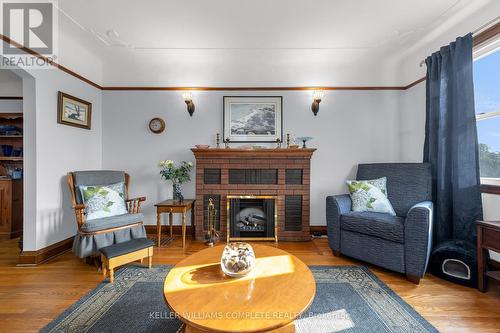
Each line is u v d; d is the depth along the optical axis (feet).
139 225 8.54
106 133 11.24
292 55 10.31
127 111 11.25
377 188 8.82
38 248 7.92
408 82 10.61
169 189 11.27
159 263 7.91
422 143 9.88
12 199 10.62
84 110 10.01
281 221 10.22
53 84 8.50
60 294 6.07
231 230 10.17
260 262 5.03
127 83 11.20
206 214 10.28
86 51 10.02
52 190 8.48
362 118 11.10
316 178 11.15
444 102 7.79
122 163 11.26
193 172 11.21
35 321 5.07
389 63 10.89
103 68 11.10
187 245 9.70
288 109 11.15
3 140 11.80
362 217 7.74
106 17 7.66
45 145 8.19
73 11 7.34
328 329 4.81
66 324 4.96
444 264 6.77
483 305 5.60
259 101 11.14
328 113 11.12
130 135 11.26
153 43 9.35
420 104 9.95
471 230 6.97
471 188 6.96
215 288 4.01
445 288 6.36
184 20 7.82
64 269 7.49
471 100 6.97
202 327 3.17
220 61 10.78
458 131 7.23
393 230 6.96
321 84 11.11
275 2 6.95
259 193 10.21
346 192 11.14
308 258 8.44
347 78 11.07
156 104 11.22
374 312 5.34
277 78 11.12
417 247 6.52
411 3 7.00
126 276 7.00
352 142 11.14
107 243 7.81
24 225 7.80
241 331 3.10
